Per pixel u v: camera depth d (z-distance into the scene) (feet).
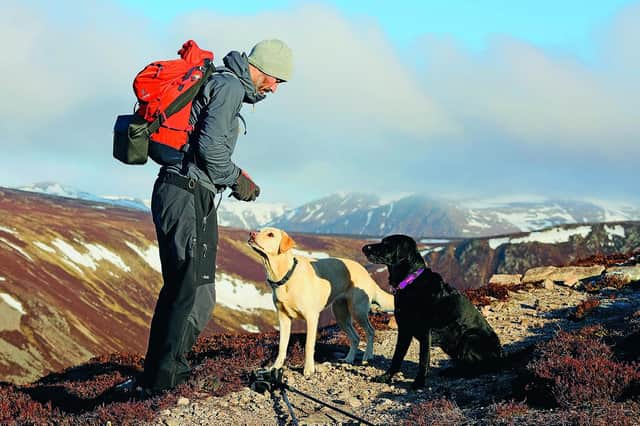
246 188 20.25
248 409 23.34
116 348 298.35
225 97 18.34
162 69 17.89
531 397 20.95
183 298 19.27
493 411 19.67
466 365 26.63
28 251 377.09
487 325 27.17
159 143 18.67
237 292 492.54
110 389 28.78
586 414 17.75
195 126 18.70
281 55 19.71
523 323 35.86
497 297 43.55
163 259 19.65
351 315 30.71
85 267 408.05
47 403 26.99
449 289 26.53
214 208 19.80
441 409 20.93
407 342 26.55
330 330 38.73
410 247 26.40
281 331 27.86
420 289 25.86
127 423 22.03
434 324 25.99
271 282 26.96
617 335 27.68
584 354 23.63
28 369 238.07
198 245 19.33
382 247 26.32
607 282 43.98
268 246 25.91
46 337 266.16
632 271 44.68
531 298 43.06
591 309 35.78
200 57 18.92
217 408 23.34
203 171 19.21
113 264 437.58
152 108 17.71
